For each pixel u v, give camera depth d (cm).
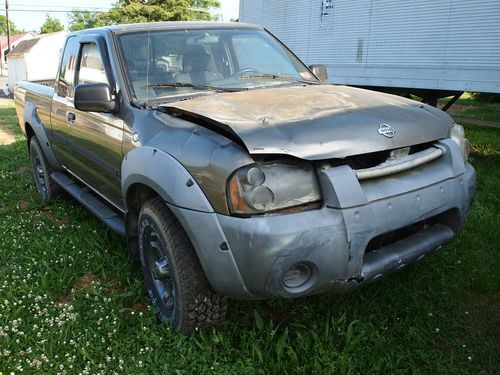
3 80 4700
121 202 369
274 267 230
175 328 286
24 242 434
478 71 722
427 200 267
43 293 345
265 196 231
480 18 709
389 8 844
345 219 237
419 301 321
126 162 306
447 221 293
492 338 289
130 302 333
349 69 946
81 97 328
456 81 754
